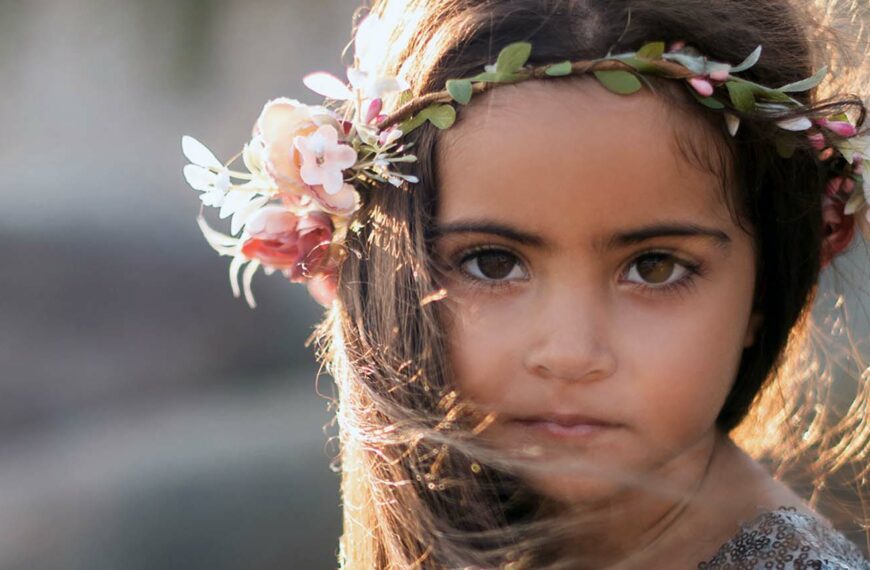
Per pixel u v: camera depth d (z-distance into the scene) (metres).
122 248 6.40
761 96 1.67
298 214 1.76
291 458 5.15
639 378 1.58
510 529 1.75
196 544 4.73
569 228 1.56
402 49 1.78
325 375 6.40
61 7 10.48
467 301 1.63
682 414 1.61
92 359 6.08
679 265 1.61
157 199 7.11
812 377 2.09
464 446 1.68
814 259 1.80
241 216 1.79
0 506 4.93
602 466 1.61
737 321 1.66
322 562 4.69
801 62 1.82
